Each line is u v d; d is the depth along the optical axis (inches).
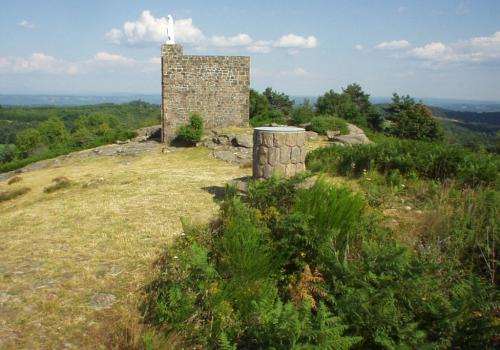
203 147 822.5
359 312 127.7
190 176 512.4
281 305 132.6
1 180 833.5
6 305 172.1
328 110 1715.1
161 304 154.0
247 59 903.1
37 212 362.9
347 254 167.5
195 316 145.9
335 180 369.7
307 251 176.9
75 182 583.2
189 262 169.8
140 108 5423.2
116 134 1176.2
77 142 1291.8
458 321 122.6
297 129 308.7
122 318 160.1
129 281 193.9
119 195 409.1
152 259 218.1
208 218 291.4
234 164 665.0
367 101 1926.7
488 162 320.5
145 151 851.4
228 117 918.4
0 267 215.3
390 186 315.6
